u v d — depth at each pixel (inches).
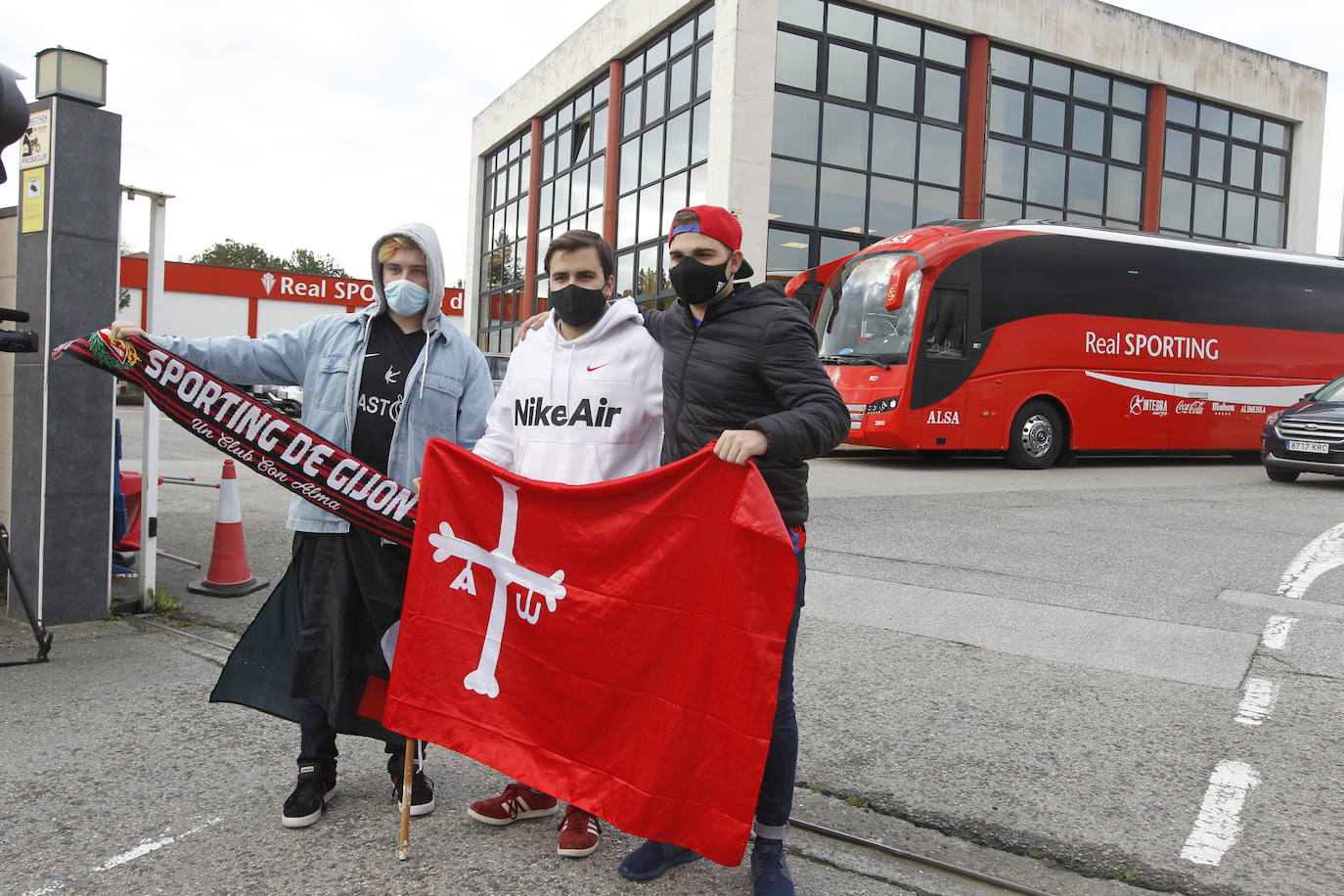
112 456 207.8
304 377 124.9
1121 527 341.4
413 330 124.5
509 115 1119.6
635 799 100.4
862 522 346.0
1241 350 621.9
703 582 98.0
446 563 113.0
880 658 187.9
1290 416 490.6
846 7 738.8
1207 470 601.6
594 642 104.9
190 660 180.9
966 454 665.0
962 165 799.7
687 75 772.0
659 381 113.0
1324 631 207.9
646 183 834.2
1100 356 575.5
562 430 113.1
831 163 739.4
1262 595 241.0
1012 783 132.4
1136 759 140.2
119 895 100.4
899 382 522.9
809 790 130.2
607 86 908.6
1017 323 551.2
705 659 97.2
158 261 209.6
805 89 724.0
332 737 121.0
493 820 118.3
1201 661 186.7
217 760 135.6
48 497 197.9
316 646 115.7
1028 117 820.0
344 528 117.1
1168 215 906.1
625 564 103.3
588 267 111.3
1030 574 262.1
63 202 192.1
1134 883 107.2
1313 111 981.8
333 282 1449.3
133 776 130.0
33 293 195.5
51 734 143.7
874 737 148.4
